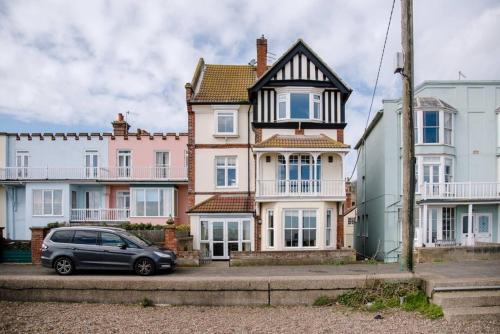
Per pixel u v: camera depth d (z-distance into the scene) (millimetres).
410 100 11195
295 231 19391
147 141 27109
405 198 11195
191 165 22016
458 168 21703
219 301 10750
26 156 26984
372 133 25672
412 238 11203
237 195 21797
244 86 23781
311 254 16891
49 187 25625
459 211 21594
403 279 10656
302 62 21281
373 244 25375
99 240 13922
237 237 20234
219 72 25484
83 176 26266
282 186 20031
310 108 21141
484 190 20891
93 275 13656
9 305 10586
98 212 25719
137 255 13648
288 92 21078
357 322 9148
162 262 13820
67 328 8758
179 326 8977
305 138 20531
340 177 20172
